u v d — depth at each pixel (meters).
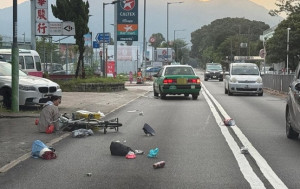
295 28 62.16
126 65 74.44
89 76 33.75
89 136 11.08
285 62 66.00
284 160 8.41
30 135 11.10
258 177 7.16
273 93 29.25
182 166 7.89
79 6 29.59
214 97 25.39
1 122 13.38
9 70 17.48
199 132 11.82
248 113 16.62
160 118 15.01
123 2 38.28
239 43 113.88
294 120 10.27
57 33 28.45
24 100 16.05
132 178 7.08
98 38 35.94
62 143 10.11
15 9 15.20
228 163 8.13
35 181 6.91
